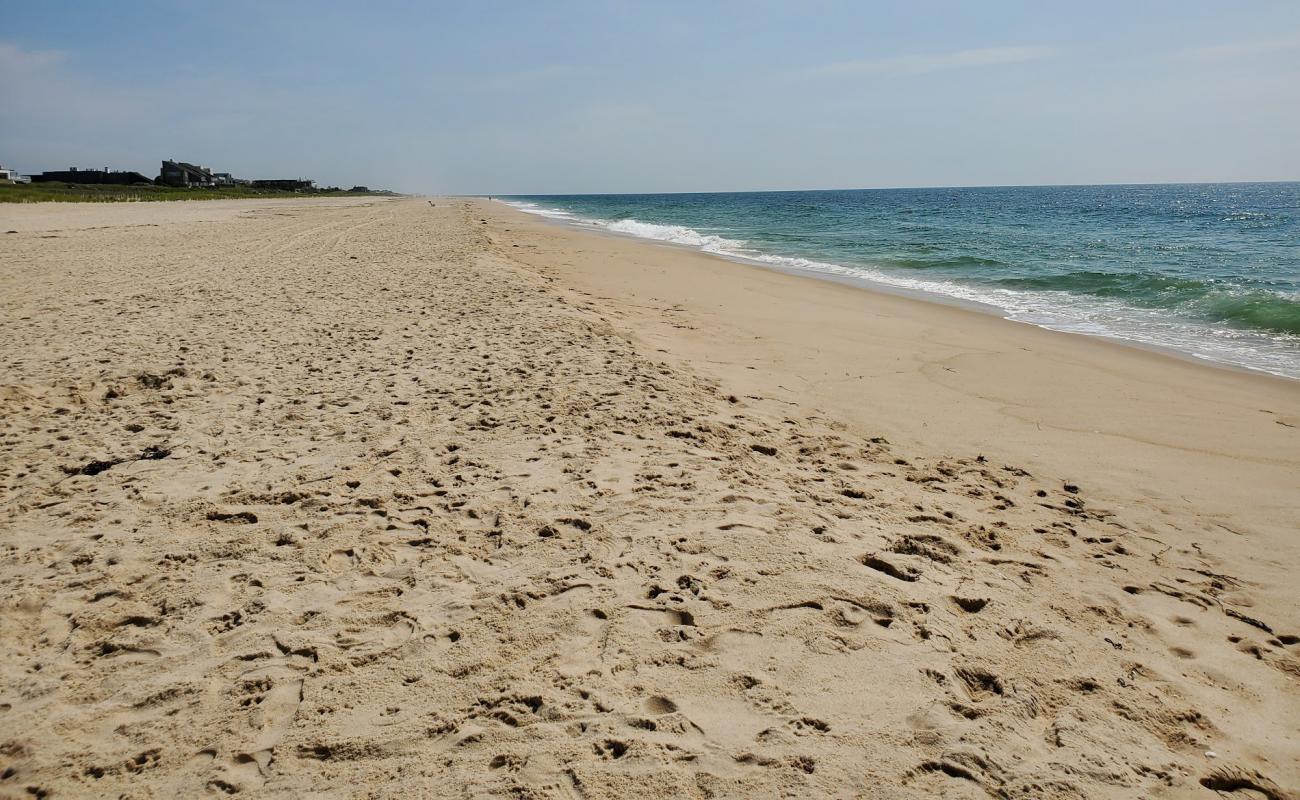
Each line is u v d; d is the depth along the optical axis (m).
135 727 2.44
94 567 3.45
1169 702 2.70
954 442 5.79
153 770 2.25
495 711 2.49
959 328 10.41
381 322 9.13
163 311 9.59
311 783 2.19
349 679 2.67
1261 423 6.27
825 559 3.52
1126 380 7.65
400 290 11.62
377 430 5.31
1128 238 26.64
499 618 3.05
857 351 8.88
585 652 2.82
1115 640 3.09
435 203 77.62
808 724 2.44
